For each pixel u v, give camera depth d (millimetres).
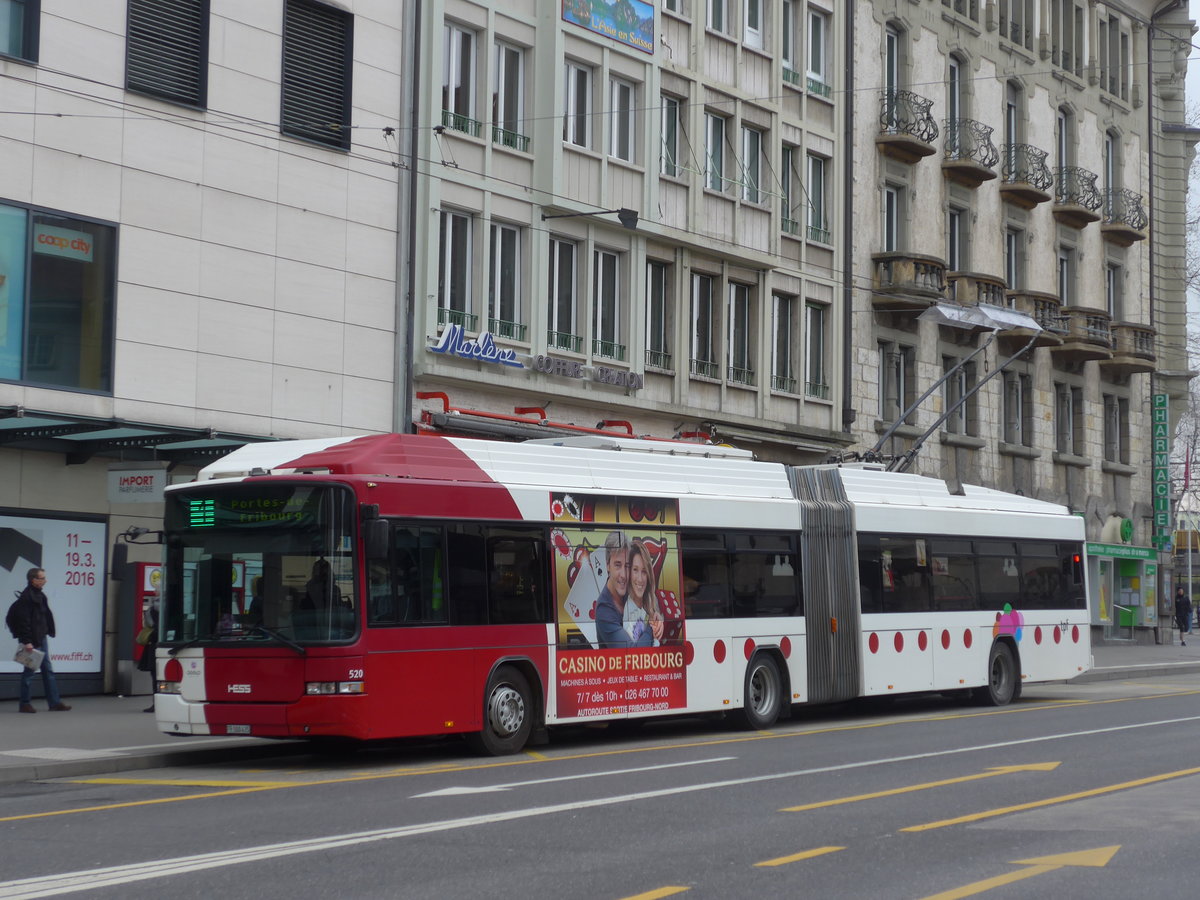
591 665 18234
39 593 21312
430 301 27703
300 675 15656
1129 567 51000
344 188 26719
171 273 24172
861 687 22281
